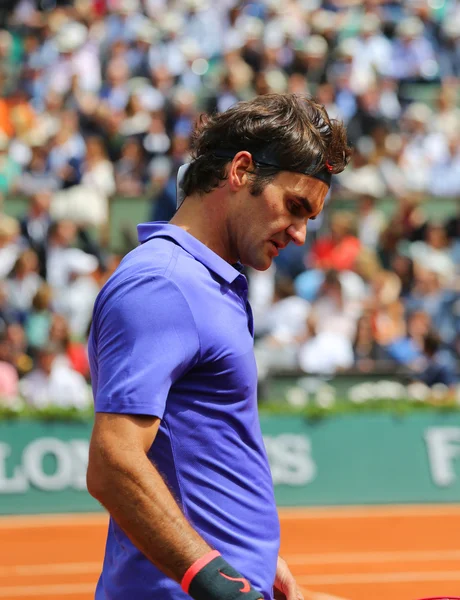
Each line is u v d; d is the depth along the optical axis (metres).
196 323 7.38
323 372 33.53
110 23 51.59
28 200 40.50
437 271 38.00
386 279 37.53
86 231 39.31
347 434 32.44
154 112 43.94
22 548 26.91
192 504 7.48
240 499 7.60
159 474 7.10
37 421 31.11
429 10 53.28
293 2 53.25
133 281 7.36
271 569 7.71
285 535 28.69
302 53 48.12
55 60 50.28
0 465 30.83
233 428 7.64
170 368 7.19
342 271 37.50
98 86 49.25
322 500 32.03
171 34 50.53
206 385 7.54
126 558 7.61
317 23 52.09
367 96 45.81
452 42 52.25
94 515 30.94
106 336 7.32
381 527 29.66
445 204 41.62
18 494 30.80
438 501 32.56
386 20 52.56
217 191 8.02
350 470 32.28
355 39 51.12
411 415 32.78
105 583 7.81
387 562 25.77
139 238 8.23
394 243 39.28
